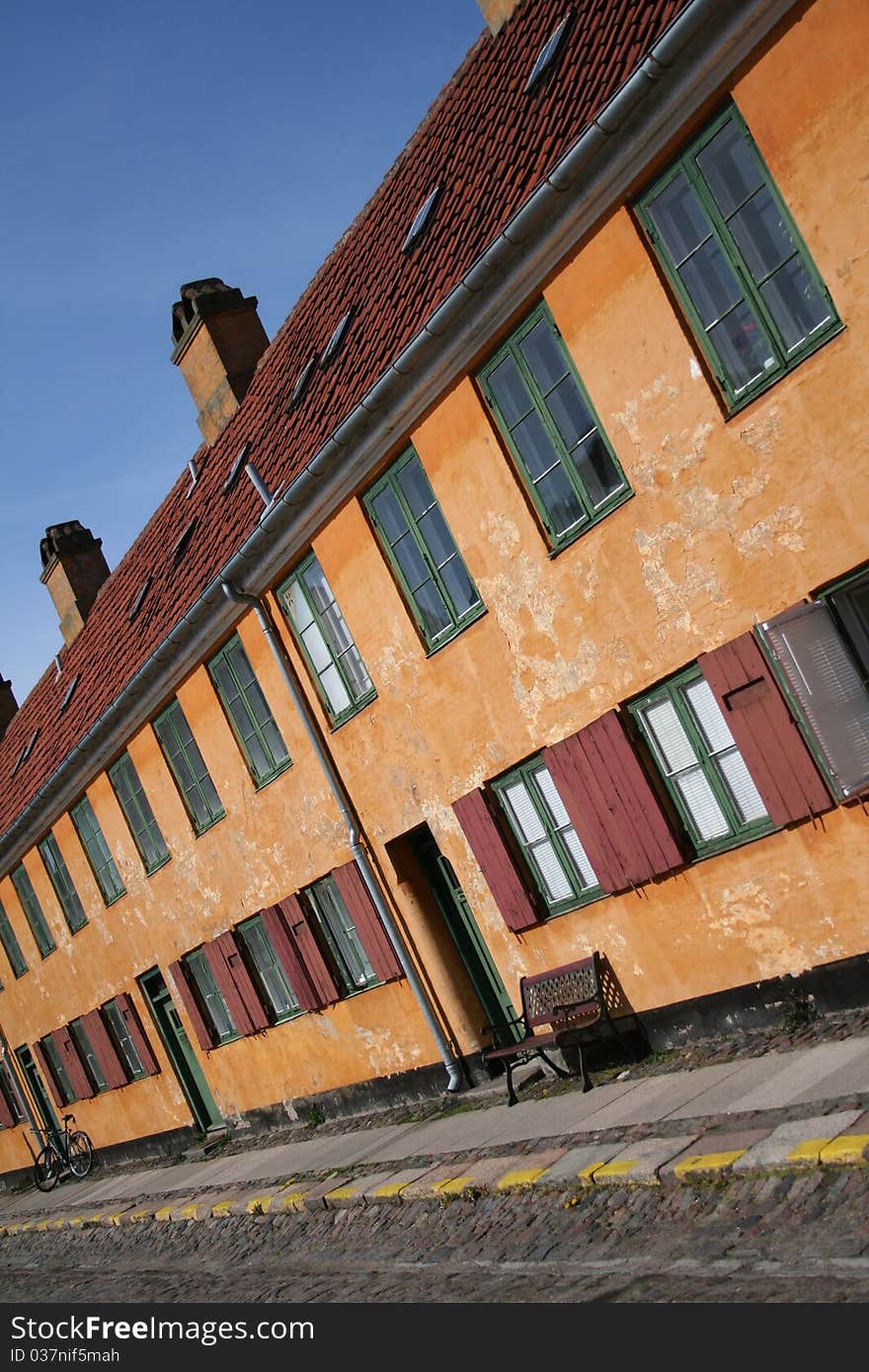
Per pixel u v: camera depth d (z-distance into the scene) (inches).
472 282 459.8
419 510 544.1
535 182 442.0
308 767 660.1
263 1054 788.0
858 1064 353.4
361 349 571.8
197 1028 855.7
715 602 420.8
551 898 530.9
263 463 665.6
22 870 1061.1
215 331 796.6
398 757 593.3
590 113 422.3
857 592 386.6
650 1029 490.3
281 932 725.9
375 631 581.9
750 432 396.5
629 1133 393.1
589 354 442.0
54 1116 1155.3
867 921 400.5
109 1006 983.0
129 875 888.3
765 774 415.2
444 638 545.6
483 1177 429.1
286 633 650.2
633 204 417.4
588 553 462.6
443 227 521.7
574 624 476.7
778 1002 436.5
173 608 748.6
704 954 459.2
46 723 1048.8
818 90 354.6
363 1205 494.6
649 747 465.7
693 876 455.2
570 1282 314.5
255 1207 590.6
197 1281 524.7
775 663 400.5
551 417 466.3
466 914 614.9
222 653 713.6
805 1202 289.9
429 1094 643.5
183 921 835.4
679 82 382.3
